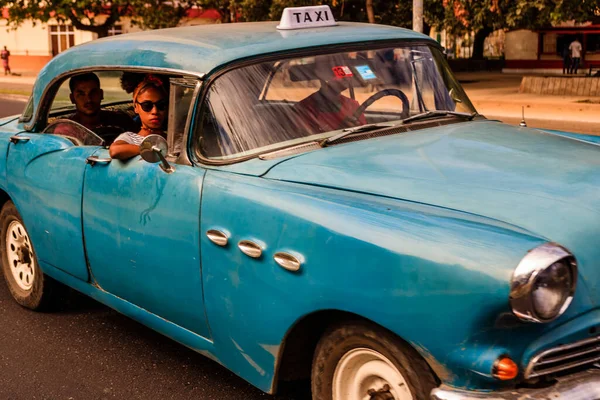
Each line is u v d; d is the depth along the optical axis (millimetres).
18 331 5035
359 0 27281
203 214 3521
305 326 3213
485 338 2598
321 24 4410
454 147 3590
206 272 3545
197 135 3689
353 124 3842
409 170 3309
